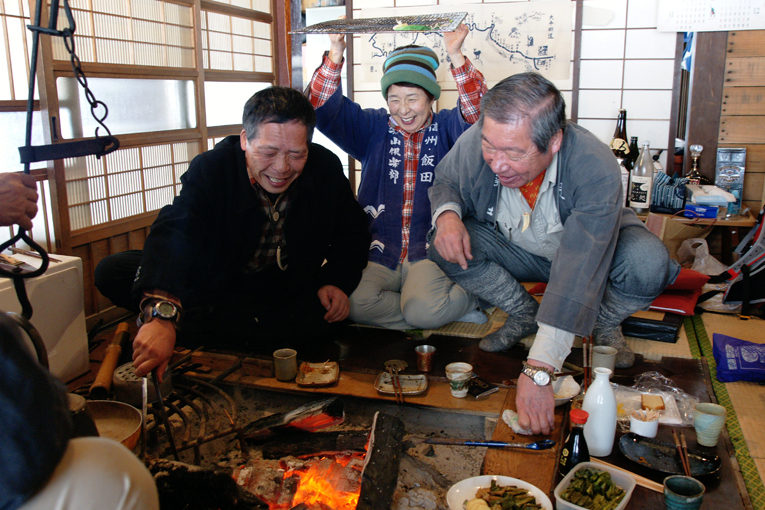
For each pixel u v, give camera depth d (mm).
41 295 2301
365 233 2793
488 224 2551
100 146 1738
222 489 1507
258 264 2596
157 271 1981
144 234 3611
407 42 4488
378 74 4598
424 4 4441
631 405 2123
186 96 3967
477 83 2883
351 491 1784
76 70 1646
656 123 4188
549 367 1849
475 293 2611
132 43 3459
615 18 4105
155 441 2059
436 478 1902
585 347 1965
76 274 2469
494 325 2939
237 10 4598
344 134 3078
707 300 3232
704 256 3549
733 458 1820
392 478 1699
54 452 748
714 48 3932
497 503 1531
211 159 2371
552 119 1812
